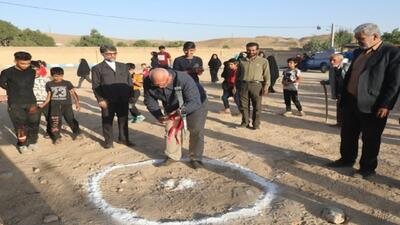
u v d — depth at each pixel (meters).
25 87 7.08
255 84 8.65
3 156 7.04
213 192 5.43
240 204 5.05
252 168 6.32
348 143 6.18
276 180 5.81
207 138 8.19
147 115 10.88
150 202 5.14
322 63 31.67
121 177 5.98
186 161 6.66
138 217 4.74
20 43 58.22
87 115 10.91
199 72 7.75
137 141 8.00
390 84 5.33
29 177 6.00
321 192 5.37
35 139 7.59
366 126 5.70
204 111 6.18
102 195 5.36
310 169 6.23
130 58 44.25
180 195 5.35
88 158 6.89
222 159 6.76
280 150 7.28
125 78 7.34
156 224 4.57
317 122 9.84
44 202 5.16
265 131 8.80
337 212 4.59
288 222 4.58
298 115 10.77
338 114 9.07
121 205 5.06
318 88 18.25
